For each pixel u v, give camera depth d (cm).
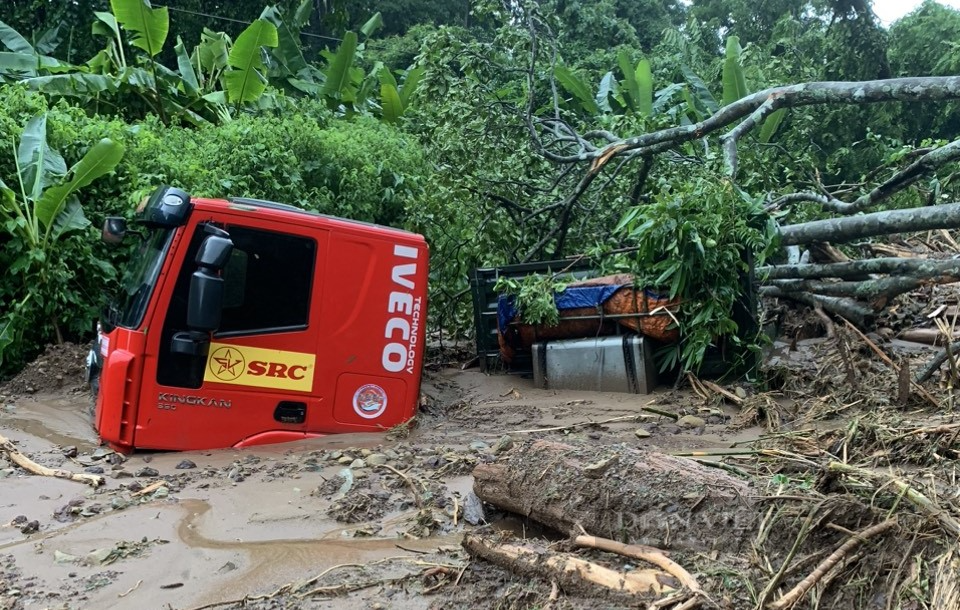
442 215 910
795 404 631
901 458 454
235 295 544
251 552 355
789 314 965
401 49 2609
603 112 1628
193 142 1037
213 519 400
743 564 280
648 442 545
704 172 730
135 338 523
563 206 904
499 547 316
